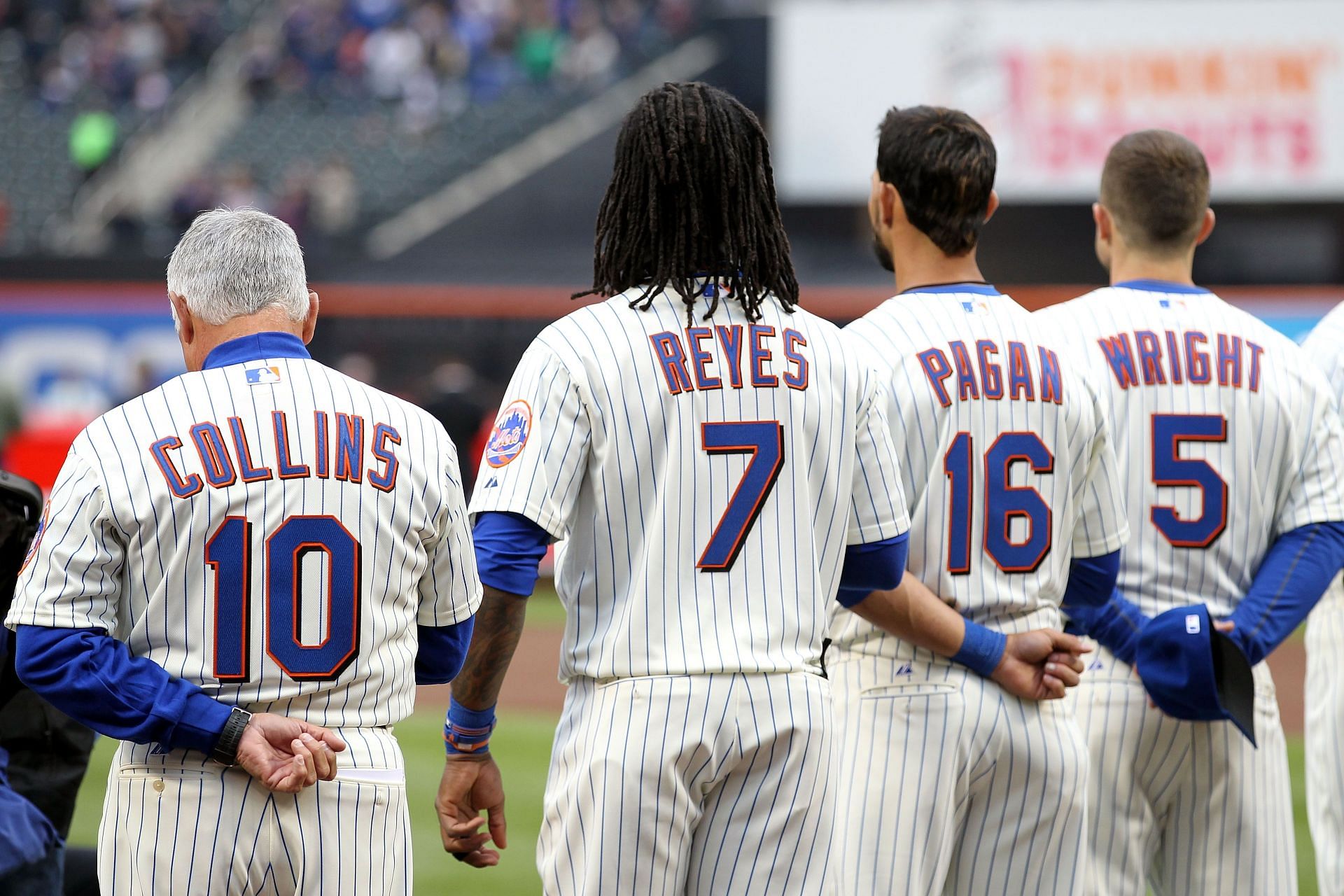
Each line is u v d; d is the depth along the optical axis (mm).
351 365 52469
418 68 70062
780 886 8188
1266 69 52500
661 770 8023
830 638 10227
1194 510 10500
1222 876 10414
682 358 8375
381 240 60688
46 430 50688
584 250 61406
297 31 71875
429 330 52406
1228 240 53000
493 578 8242
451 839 9156
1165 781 10461
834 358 8734
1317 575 10523
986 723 9523
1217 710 9758
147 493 7809
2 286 50719
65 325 50719
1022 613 9828
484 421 48094
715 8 67875
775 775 8180
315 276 52406
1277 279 52750
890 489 8852
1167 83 53062
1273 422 10562
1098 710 10438
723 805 8242
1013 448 9711
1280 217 52594
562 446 8273
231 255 8477
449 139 66438
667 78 66250
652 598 8188
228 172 63906
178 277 8562
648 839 8039
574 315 8648
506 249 60812
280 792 7859
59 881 10758
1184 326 10688
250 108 69688
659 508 8258
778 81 55219
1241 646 10070
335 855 7969
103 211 64875
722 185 8508
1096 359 10656
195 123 69312
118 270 50781
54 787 10844
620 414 8289
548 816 8594
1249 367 10609
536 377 8422
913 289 10117
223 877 7805
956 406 9664
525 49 69375
